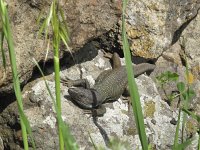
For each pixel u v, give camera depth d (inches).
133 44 455.2
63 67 424.8
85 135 389.7
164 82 482.9
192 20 514.0
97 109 410.3
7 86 351.9
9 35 217.2
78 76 428.1
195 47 519.8
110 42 454.9
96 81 435.2
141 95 456.4
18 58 348.5
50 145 373.7
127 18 447.2
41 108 381.1
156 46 460.4
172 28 474.3
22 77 361.1
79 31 383.9
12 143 378.3
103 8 392.8
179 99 493.4
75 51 392.5
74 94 401.4
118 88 442.3
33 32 353.1
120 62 458.3
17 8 340.8
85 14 381.4
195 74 518.0
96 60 450.6
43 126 374.3
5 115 379.9
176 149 258.4
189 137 470.0
